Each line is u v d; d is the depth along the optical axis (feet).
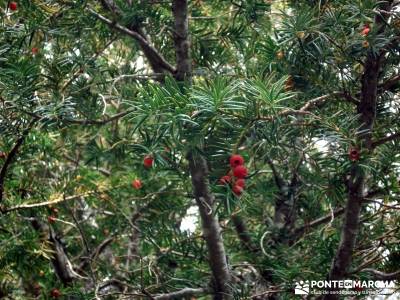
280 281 16.69
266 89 10.43
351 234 13.88
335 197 13.37
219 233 16.20
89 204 18.81
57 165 21.18
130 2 16.42
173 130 10.46
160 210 19.67
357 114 12.40
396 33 12.85
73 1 15.33
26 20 15.07
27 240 17.70
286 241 18.84
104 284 17.74
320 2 13.02
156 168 13.62
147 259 18.76
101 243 22.68
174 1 15.33
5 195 16.98
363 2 11.94
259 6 15.51
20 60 13.99
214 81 10.46
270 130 11.34
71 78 15.10
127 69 16.84
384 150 13.76
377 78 12.92
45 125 13.82
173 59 17.67
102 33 17.06
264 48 13.39
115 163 20.12
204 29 16.57
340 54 12.54
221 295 16.65
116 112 18.67
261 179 20.57
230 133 11.31
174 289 17.49
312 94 13.57
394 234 15.08
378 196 14.76
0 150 16.72
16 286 23.76
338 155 12.03
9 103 13.93
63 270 21.21
